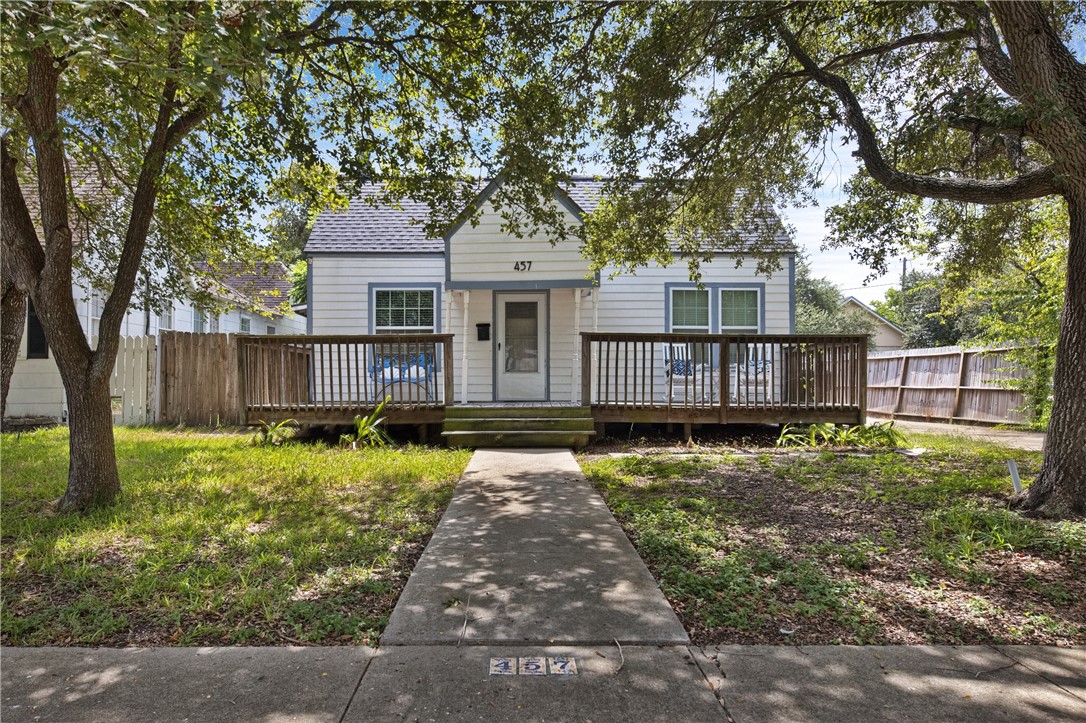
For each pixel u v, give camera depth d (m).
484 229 10.58
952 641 2.85
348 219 12.62
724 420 9.38
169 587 3.48
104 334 5.29
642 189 7.93
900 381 16.53
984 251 8.52
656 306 11.71
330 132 6.38
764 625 3.00
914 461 7.58
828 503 5.40
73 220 8.73
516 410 9.16
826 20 7.21
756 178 8.42
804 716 2.24
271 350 9.30
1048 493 4.97
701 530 4.50
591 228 8.56
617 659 2.65
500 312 11.58
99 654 2.72
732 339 9.41
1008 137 5.98
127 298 5.43
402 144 6.56
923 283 13.56
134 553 4.05
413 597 3.30
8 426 10.60
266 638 2.88
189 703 2.33
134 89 4.71
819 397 9.52
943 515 4.81
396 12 5.67
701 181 8.12
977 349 13.49
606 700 2.34
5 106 4.76
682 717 2.23
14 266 5.07
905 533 4.49
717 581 3.50
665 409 9.39
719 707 2.29
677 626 2.95
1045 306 10.27
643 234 8.47
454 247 10.59
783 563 3.83
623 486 6.18
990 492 5.65
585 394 9.22
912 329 28.45
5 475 6.31
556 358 11.57
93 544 4.20
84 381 5.20
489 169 6.54
